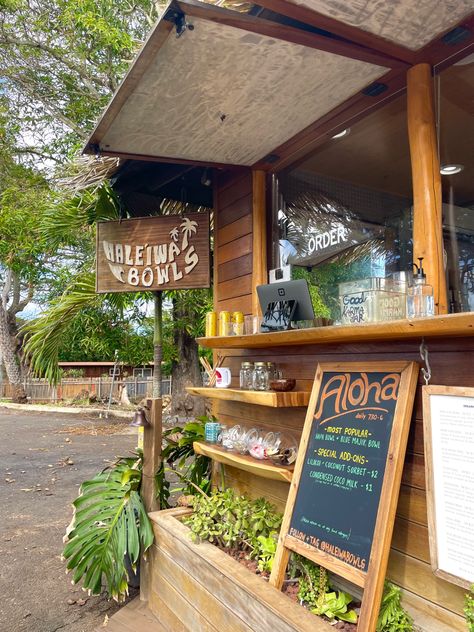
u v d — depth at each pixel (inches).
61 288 414.6
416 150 67.9
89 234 278.7
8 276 544.1
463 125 73.1
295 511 68.1
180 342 360.2
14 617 90.4
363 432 62.9
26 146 369.7
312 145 93.6
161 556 87.4
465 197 75.7
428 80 67.6
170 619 82.2
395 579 61.2
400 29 60.4
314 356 81.7
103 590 101.7
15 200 336.5
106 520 96.0
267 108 80.4
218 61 66.2
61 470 216.1
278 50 63.8
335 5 55.1
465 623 52.6
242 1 60.0
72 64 328.8
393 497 56.1
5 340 540.7
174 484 175.9
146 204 142.3
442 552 53.1
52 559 118.5
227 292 113.7
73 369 593.3
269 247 103.7
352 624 58.9
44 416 424.8
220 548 79.6
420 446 59.9
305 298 77.7
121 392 508.4
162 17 56.1
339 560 58.8
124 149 94.3
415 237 67.8
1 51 332.5
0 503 165.8
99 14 300.4
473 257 73.4
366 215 92.4
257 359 97.5
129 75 68.9
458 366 56.9
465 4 55.6
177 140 91.4
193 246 113.6
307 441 71.0
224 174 117.2
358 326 60.1
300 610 57.2
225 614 66.9
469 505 50.9
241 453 86.4
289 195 103.3
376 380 64.0
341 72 70.1
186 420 339.9
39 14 317.4
